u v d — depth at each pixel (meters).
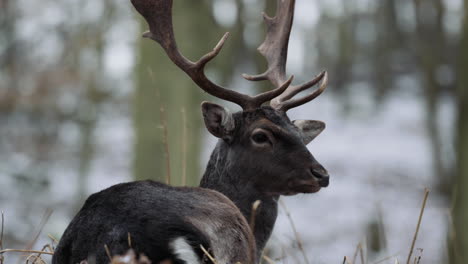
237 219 4.40
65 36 22.48
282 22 6.45
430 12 26.22
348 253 15.86
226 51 20.78
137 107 11.73
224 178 5.60
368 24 33.22
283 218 18.72
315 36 33.19
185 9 11.73
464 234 12.05
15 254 10.46
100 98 22.02
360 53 33.53
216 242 4.20
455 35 27.94
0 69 22.19
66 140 22.23
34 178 17.98
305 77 31.77
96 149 24.06
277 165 5.46
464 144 12.61
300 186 5.46
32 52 22.73
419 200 20.86
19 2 22.72
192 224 4.00
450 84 27.80
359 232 17.48
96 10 21.61
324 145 27.09
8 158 19.83
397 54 32.84
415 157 25.12
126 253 3.75
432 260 15.28
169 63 11.60
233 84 26.33
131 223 3.94
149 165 11.61
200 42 11.92
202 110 5.55
